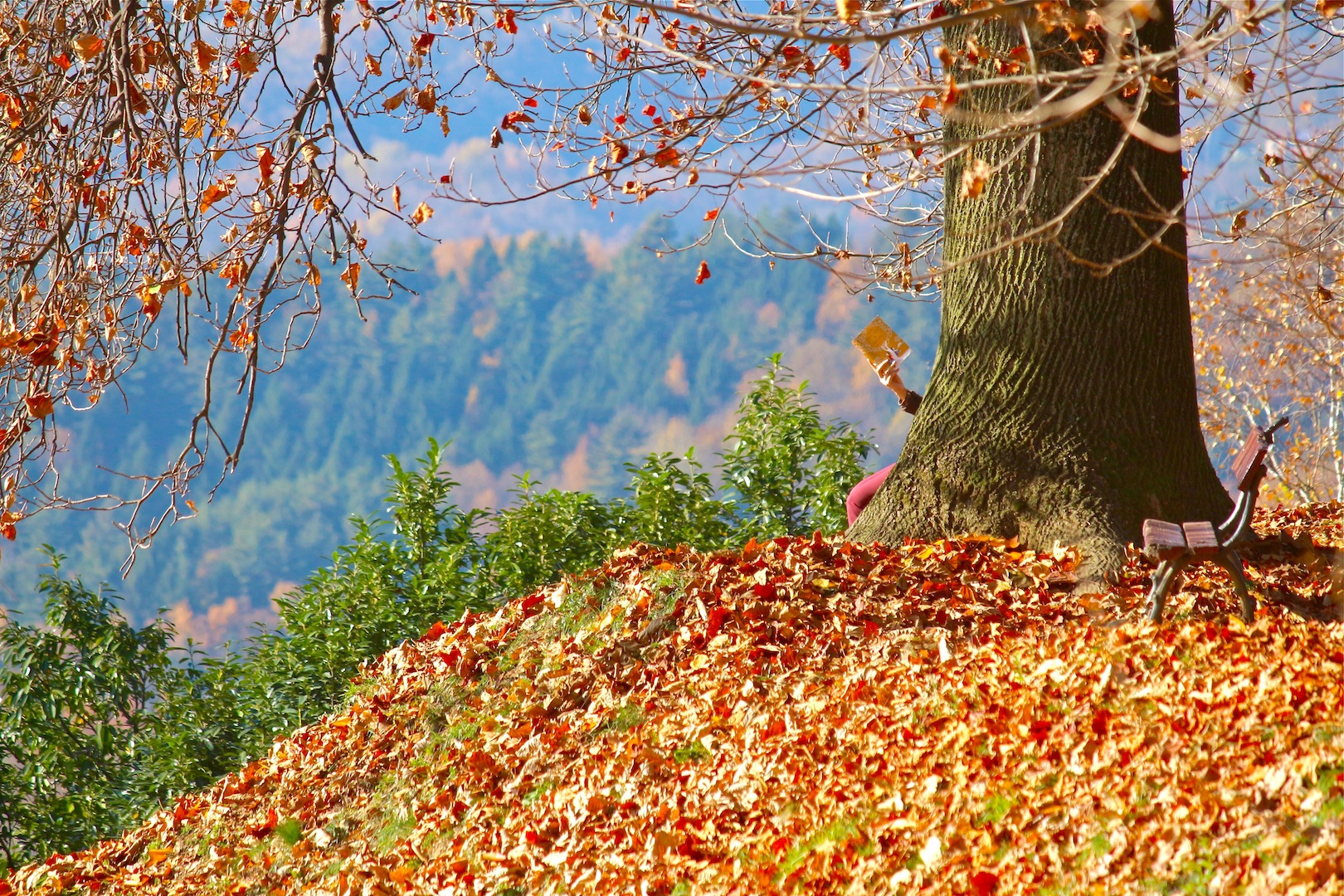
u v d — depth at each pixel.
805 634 5.95
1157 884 3.39
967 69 6.09
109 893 6.95
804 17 4.39
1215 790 3.74
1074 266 6.30
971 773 4.41
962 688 5.07
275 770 7.61
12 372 6.65
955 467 6.52
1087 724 4.47
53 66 7.17
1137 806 3.81
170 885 6.74
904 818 4.28
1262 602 5.36
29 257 6.75
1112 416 6.29
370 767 6.88
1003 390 6.45
